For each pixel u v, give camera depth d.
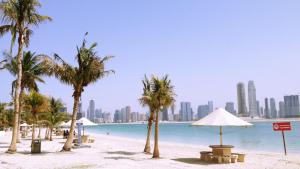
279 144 38.34
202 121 17.12
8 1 19.12
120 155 20.27
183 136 64.56
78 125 28.38
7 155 18.81
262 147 34.06
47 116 37.91
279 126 22.75
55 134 58.78
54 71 20.56
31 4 19.67
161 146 31.59
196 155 21.09
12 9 19.19
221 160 16.45
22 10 19.59
